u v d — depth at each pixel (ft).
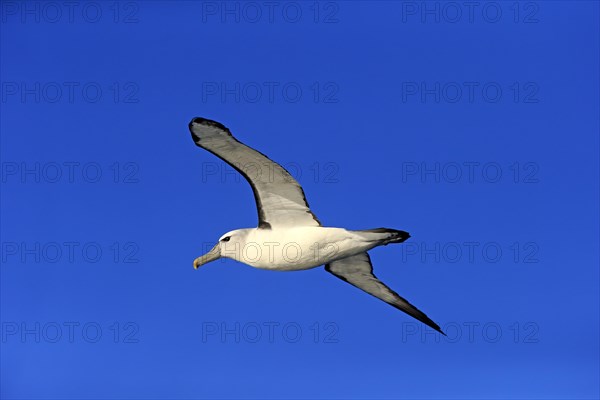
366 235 49.57
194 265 53.06
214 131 45.16
